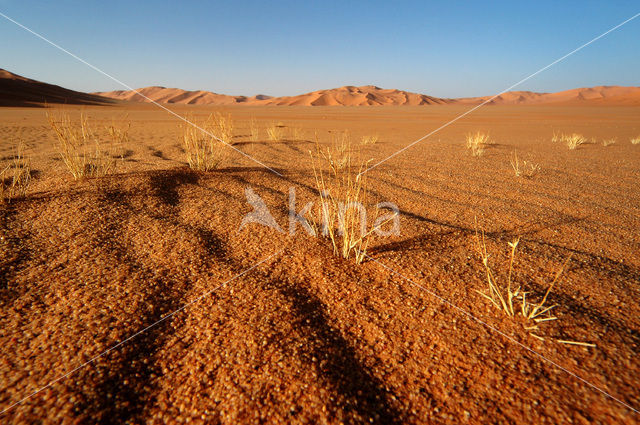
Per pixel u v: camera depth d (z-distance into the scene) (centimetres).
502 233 229
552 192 336
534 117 1895
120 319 132
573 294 151
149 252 188
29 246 185
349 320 138
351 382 108
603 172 426
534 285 159
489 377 108
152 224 224
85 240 195
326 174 393
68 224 213
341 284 164
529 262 182
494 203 300
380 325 135
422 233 226
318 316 141
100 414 95
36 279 156
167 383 106
